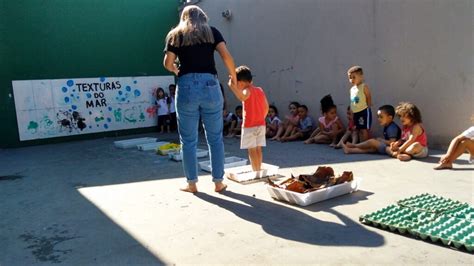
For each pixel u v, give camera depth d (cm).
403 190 350
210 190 381
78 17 837
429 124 543
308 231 270
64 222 316
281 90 755
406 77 559
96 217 324
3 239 286
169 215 317
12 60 777
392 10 562
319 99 682
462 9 491
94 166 543
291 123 685
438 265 216
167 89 955
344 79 638
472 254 226
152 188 403
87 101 855
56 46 817
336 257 230
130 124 909
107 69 877
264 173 425
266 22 764
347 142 579
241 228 282
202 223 295
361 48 609
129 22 898
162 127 923
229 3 841
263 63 785
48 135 816
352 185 350
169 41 344
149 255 247
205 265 230
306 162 493
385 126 537
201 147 669
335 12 638
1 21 764
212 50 351
